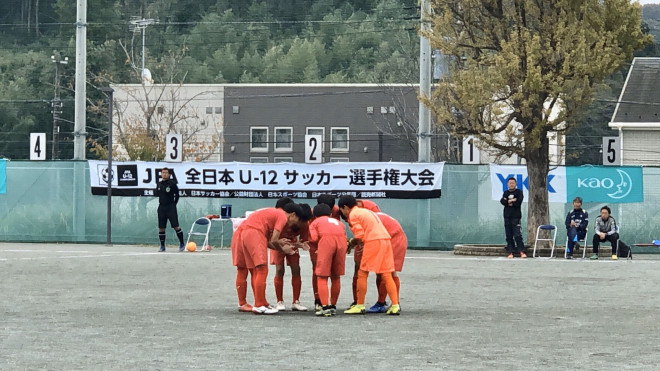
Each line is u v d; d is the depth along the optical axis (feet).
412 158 242.37
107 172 109.29
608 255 96.94
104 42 313.94
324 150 247.29
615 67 96.12
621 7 96.63
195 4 405.80
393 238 49.67
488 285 63.67
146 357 34.30
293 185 108.06
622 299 55.31
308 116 248.11
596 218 96.94
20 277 66.49
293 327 43.01
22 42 346.74
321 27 396.98
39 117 289.33
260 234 48.16
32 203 110.42
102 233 109.70
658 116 188.34
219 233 107.24
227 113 250.98
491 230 105.29
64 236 109.81
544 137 99.40
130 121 243.81
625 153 189.47
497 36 99.66
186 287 60.59
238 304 51.93
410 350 36.19
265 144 250.37
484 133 100.12
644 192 104.27
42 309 48.70
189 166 108.68
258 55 390.01
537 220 99.45
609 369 32.09
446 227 105.70
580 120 101.09
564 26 96.22
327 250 47.67
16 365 32.53
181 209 108.68
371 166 106.83
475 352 35.73
